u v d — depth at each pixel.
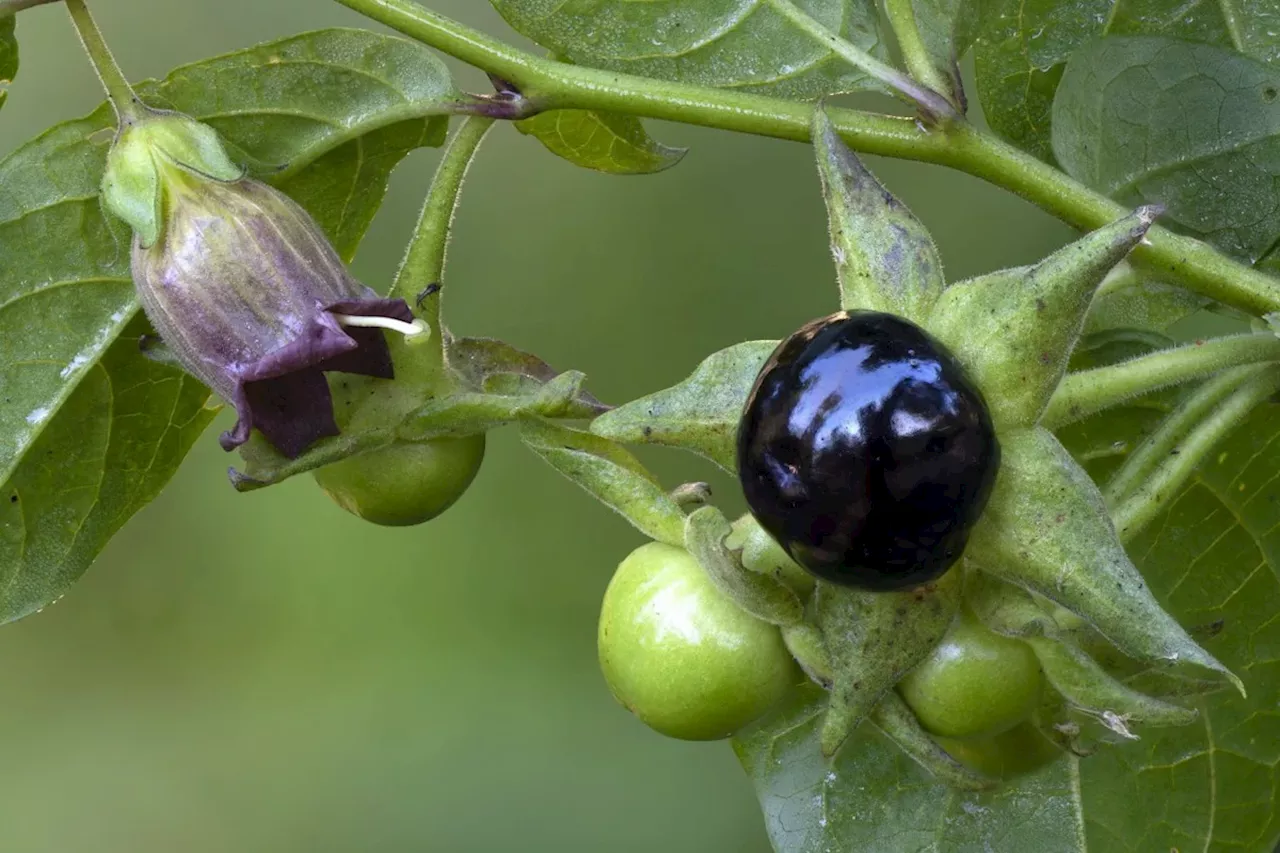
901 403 0.31
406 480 0.34
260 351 0.33
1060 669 0.32
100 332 0.34
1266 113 0.34
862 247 0.32
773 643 0.32
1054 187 0.33
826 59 0.34
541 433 0.33
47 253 0.34
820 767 0.34
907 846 0.34
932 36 0.33
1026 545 0.31
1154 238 0.33
